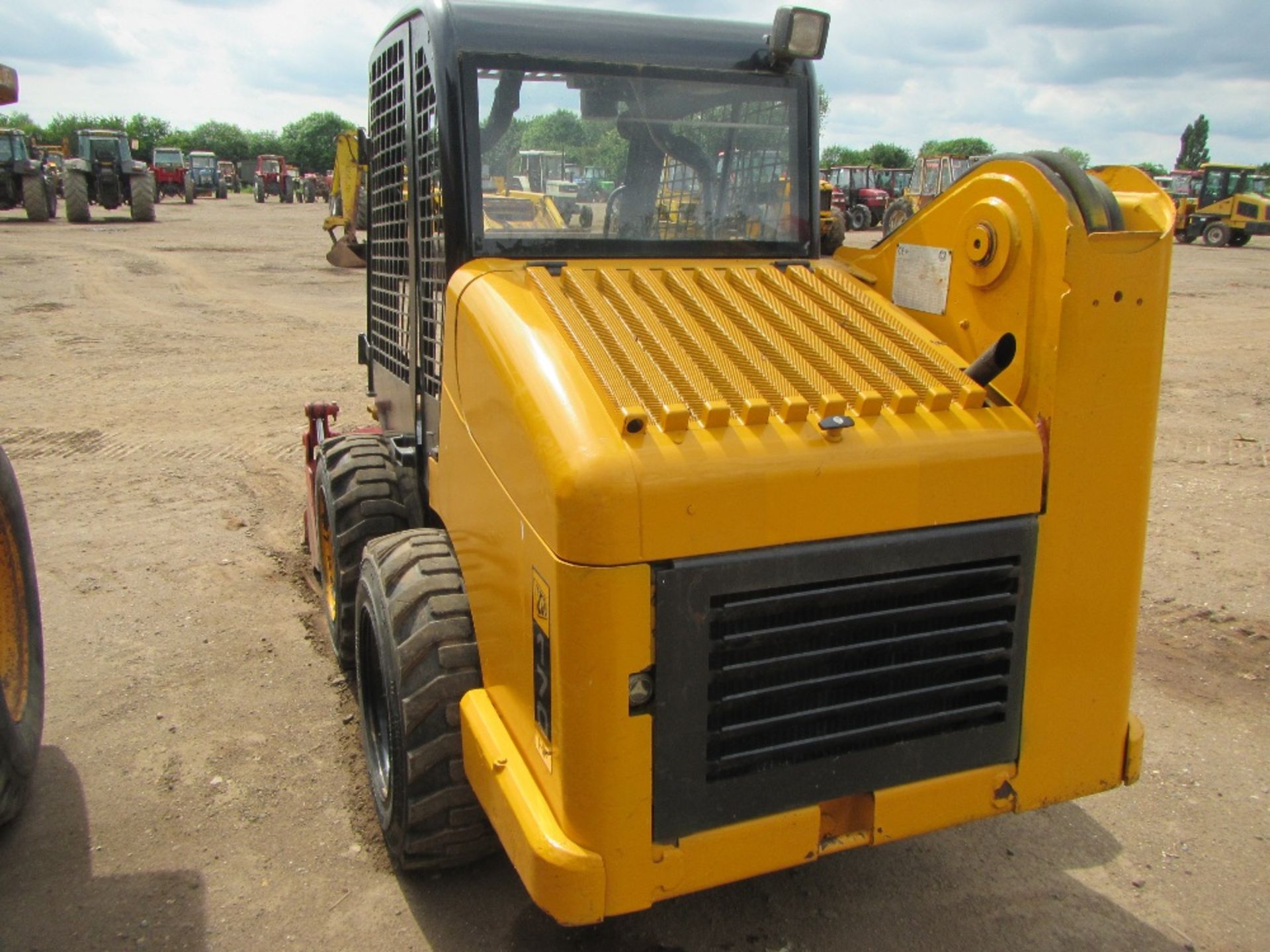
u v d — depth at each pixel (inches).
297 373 408.8
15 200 1101.1
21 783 131.9
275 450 303.9
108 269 712.4
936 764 100.4
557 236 124.0
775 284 117.8
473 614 110.6
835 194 1353.3
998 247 100.8
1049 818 138.9
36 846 128.9
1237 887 125.5
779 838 94.4
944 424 95.6
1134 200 104.3
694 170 131.6
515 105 121.7
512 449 94.5
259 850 129.0
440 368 126.0
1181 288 746.8
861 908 120.9
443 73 119.2
